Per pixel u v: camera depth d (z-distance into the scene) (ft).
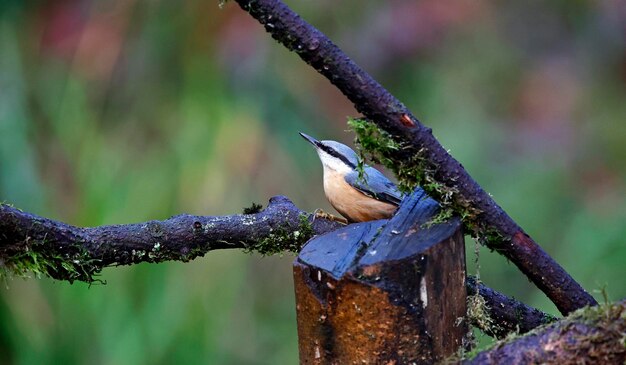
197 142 34.45
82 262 18.38
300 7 40.57
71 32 36.58
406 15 41.19
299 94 38.24
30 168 33.68
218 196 34.06
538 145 42.63
